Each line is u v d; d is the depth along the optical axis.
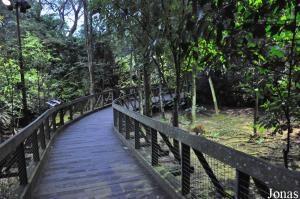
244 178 1.86
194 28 1.89
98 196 3.05
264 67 2.23
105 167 4.11
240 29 1.85
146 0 3.51
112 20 4.09
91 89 14.34
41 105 10.11
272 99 2.72
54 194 3.13
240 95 12.41
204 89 13.27
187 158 2.72
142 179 3.55
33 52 10.02
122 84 17.97
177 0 2.76
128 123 5.62
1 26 11.16
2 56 7.86
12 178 3.03
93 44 15.84
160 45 3.20
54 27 19.47
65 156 4.82
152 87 12.23
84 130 7.76
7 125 8.83
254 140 6.56
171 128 2.95
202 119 10.40
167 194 3.07
